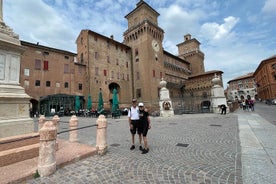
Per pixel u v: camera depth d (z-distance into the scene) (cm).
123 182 351
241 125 1036
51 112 2889
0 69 612
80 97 3406
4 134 561
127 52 4706
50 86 3141
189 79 5597
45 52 3164
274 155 462
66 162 463
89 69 3656
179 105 2702
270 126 948
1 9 670
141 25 4406
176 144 661
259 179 331
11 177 365
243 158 453
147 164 452
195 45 6750
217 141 674
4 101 581
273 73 5147
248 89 8481
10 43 637
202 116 1825
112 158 516
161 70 4675
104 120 588
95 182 357
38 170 397
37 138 588
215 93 2136
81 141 786
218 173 373
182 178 357
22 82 2809
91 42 3825
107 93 3959
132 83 4600
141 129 612
